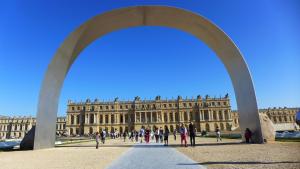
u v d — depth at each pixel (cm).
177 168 830
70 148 1930
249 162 914
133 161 1038
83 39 2033
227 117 11838
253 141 1880
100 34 2148
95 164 969
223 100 12031
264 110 13862
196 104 12200
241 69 1950
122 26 2123
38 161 1088
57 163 1014
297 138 2464
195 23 2020
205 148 1648
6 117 14250
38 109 1816
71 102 12788
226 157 1091
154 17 2031
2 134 13975
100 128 12331
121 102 12594
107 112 12481
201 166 858
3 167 913
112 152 1522
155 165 905
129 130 12206
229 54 2009
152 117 12181
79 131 12406
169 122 12056
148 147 1967
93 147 2078
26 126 13975
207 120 11881
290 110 13738
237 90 2002
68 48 1936
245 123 1948
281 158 992
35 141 1770
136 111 12288
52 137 1991
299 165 805
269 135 2083
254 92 1873
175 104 12312
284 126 5538
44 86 1853
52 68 1895
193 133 1900
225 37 1961
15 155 1384
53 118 1972
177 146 1983
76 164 977
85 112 12488
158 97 12462
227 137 3775
